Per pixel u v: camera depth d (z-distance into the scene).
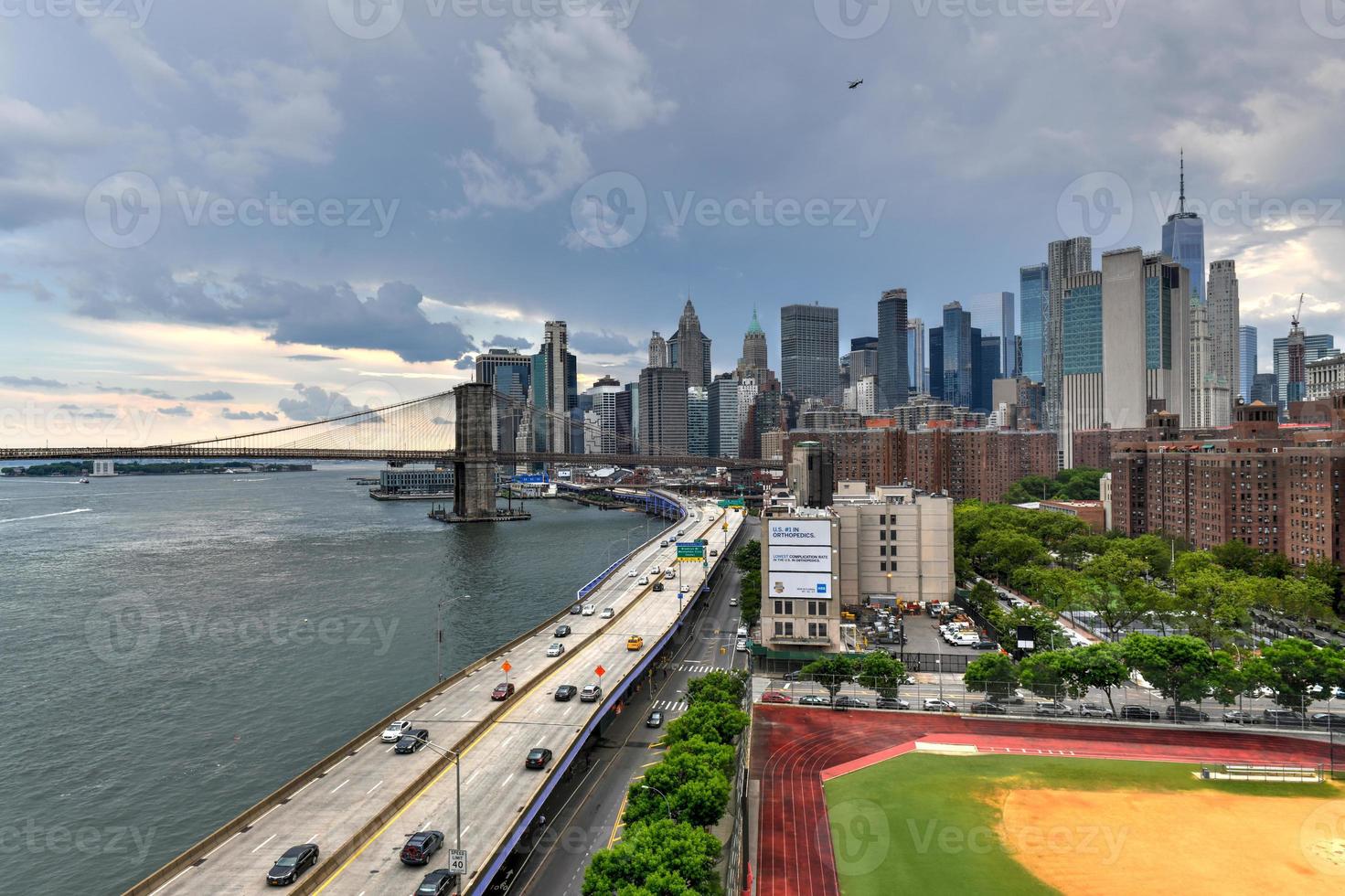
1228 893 64.12
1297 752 93.88
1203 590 144.12
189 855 62.94
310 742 106.31
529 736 90.00
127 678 131.00
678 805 66.25
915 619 151.50
